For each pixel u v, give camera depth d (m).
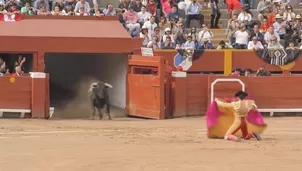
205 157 22.25
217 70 43.53
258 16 50.66
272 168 20.58
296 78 38.94
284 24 48.53
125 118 37.66
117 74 41.16
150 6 48.19
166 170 20.20
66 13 45.09
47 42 39.09
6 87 35.94
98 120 36.09
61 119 36.22
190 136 27.98
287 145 25.14
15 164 21.06
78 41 39.34
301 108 39.00
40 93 36.28
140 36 44.50
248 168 20.55
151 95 37.38
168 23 45.84
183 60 42.78
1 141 25.91
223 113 27.41
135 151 23.33
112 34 40.06
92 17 41.69
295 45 47.50
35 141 25.91
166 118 37.22
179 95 37.41
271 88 38.66
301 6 54.44
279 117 38.12
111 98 42.28
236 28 46.56
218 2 51.91
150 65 37.69
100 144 25.02
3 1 45.44
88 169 20.31
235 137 26.41
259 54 44.12
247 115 27.22
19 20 40.59
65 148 24.00
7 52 38.72
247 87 38.19
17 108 36.06
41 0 46.22
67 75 46.56
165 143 25.41
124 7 48.03
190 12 49.03
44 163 21.20
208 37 46.28
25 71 41.81
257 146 24.77
